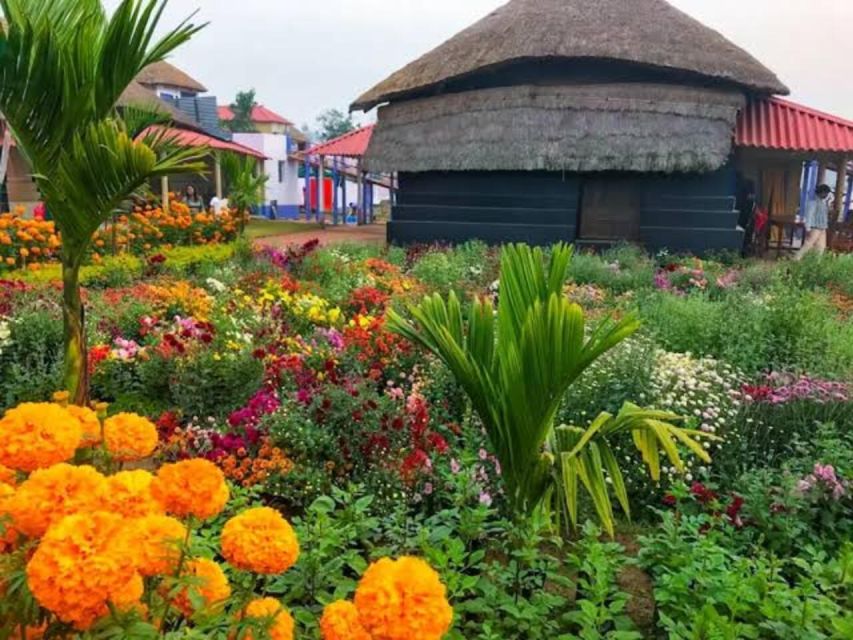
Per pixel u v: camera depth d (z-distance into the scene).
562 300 2.60
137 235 11.65
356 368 5.40
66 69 3.75
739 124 15.50
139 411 5.23
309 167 35.34
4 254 9.02
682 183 14.68
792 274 10.37
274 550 1.65
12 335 5.75
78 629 1.50
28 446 1.66
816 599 2.71
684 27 15.69
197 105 31.14
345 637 1.62
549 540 3.24
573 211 15.20
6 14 3.87
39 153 3.96
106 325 6.55
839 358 6.19
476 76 16.12
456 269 10.99
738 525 3.52
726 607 2.73
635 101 14.64
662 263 13.46
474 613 2.77
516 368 2.67
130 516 1.61
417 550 3.09
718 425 4.66
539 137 14.84
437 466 3.77
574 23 15.75
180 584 1.60
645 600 3.07
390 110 17.23
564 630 2.81
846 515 3.73
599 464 2.68
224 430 4.34
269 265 10.18
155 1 3.89
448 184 16.12
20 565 1.51
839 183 17.36
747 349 6.37
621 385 4.88
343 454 4.01
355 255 12.36
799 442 4.46
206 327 5.95
